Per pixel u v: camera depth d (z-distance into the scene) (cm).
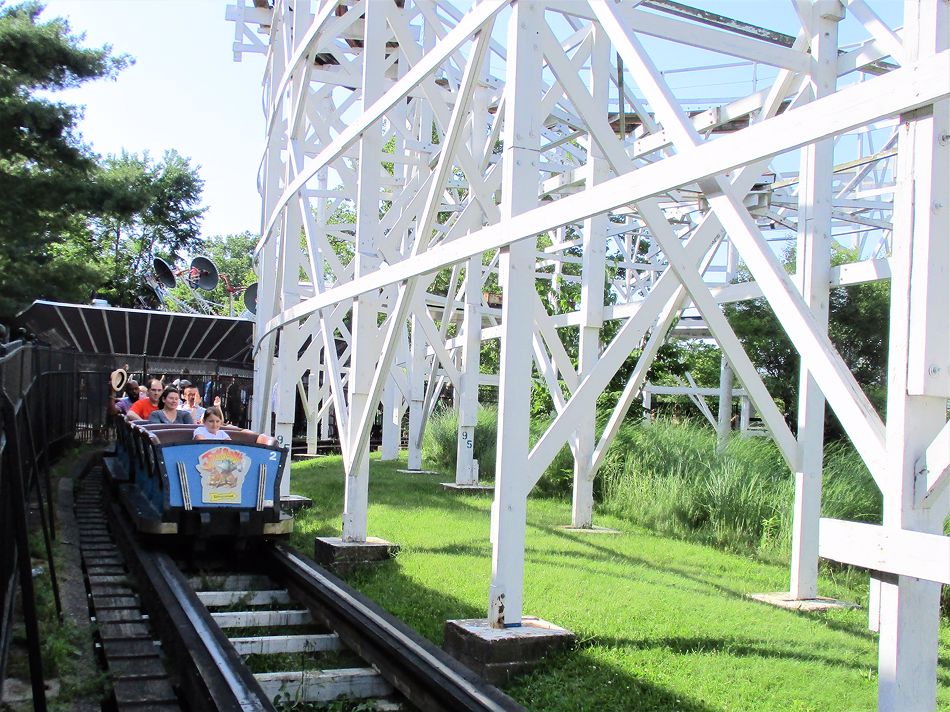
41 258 2088
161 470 987
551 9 760
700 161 428
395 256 977
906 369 354
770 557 994
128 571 968
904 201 359
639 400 2089
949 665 615
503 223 619
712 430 1577
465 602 747
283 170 1788
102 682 598
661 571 884
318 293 1092
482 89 1480
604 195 502
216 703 528
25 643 641
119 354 2441
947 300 352
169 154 5741
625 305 1084
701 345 2278
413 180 1620
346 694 627
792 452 788
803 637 649
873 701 517
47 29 1686
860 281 741
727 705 513
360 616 697
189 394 1530
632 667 579
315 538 974
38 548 932
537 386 1836
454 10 1508
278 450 1047
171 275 3138
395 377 1842
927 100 324
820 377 396
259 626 796
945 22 373
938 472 343
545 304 1864
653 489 1252
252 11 1817
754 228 441
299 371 2173
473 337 1534
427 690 570
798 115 375
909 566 344
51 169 1789
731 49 796
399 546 952
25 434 938
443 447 1955
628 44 498
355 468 944
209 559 1059
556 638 614
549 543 1016
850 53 820
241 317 2580
